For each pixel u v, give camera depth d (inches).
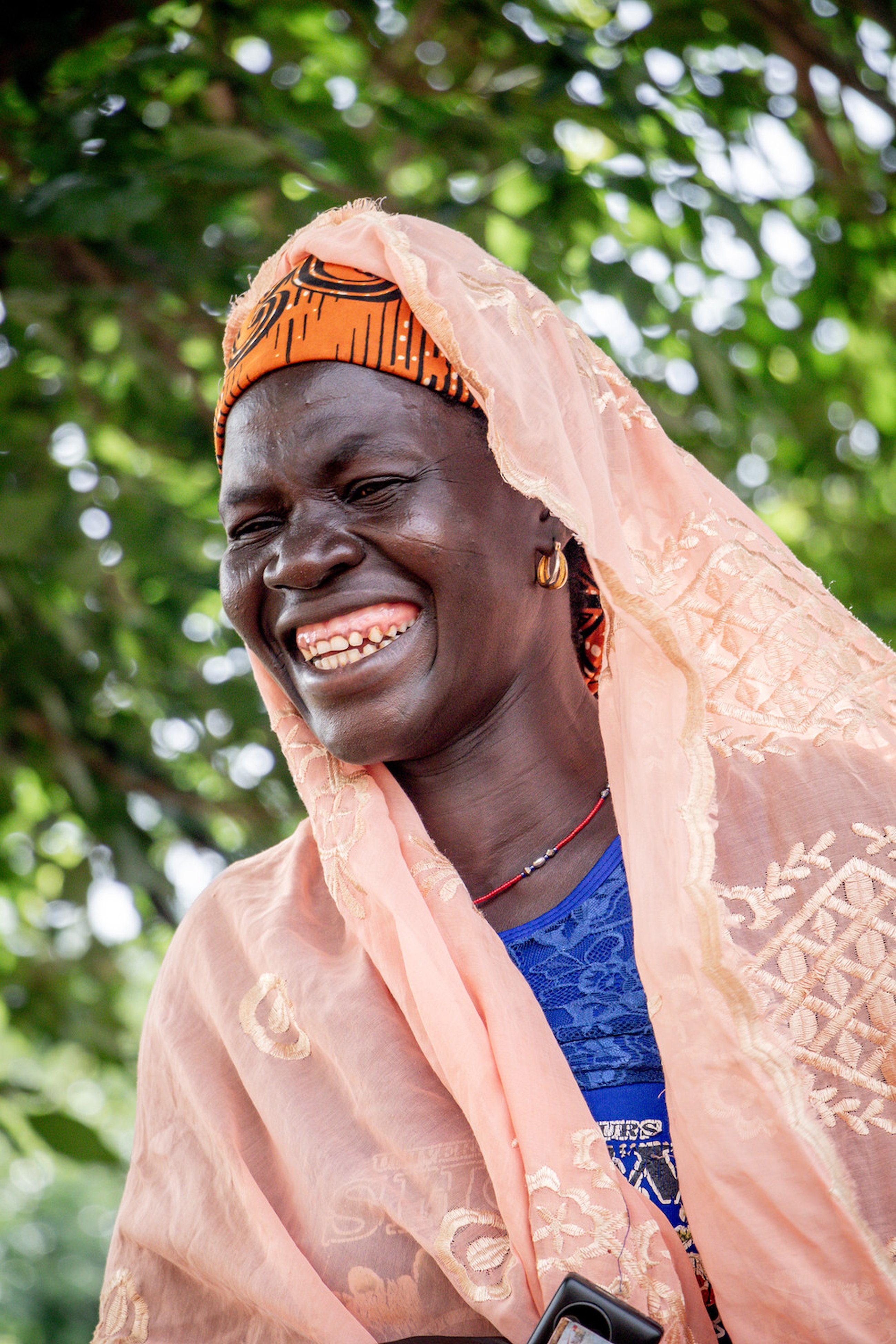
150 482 198.8
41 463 174.1
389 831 60.3
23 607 180.4
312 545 57.8
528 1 156.7
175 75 147.3
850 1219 47.5
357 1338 54.1
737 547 59.6
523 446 55.5
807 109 164.6
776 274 178.5
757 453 198.4
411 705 58.2
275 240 149.9
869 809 53.2
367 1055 58.0
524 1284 51.2
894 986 50.2
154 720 196.7
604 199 158.6
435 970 55.9
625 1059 55.5
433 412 58.5
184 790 205.9
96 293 154.8
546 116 154.4
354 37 167.8
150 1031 68.6
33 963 201.0
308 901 67.2
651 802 52.9
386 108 153.3
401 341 58.4
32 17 141.6
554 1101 52.9
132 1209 65.0
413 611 58.6
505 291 59.7
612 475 60.5
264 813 196.2
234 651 198.5
